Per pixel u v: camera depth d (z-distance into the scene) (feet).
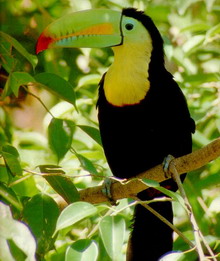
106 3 42.47
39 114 46.29
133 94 33.58
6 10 43.24
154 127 34.12
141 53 33.96
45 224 24.84
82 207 22.99
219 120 38.22
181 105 34.47
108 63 42.68
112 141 34.86
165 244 32.58
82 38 32.55
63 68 42.14
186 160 29.45
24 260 22.97
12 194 26.30
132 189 30.91
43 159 33.81
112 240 23.88
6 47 29.91
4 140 37.01
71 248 23.15
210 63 43.37
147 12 41.70
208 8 39.42
